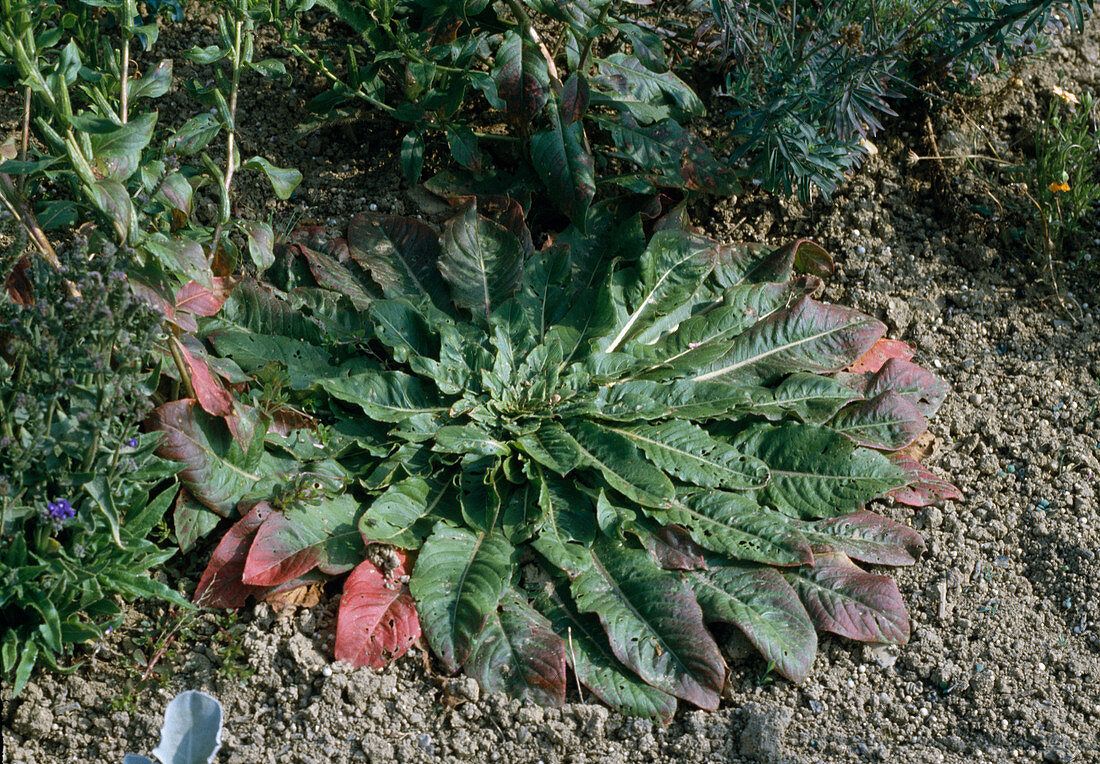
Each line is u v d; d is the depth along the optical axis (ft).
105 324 6.14
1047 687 6.63
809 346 7.18
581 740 6.42
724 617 6.57
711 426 7.02
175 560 6.62
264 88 7.59
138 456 6.39
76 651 6.42
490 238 7.26
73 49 6.40
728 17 7.13
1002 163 7.82
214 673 6.41
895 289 7.57
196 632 6.48
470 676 6.45
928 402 7.17
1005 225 7.76
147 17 7.61
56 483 6.34
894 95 7.23
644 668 6.49
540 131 7.23
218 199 7.34
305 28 7.72
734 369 7.14
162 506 6.44
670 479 6.86
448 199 7.46
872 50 7.27
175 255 6.43
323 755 6.31
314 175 7.48
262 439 6.68
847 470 6.88
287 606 6.53
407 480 6.72
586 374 6.95
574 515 6.73
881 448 7.02
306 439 6.77
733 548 6.68
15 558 6.24
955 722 6.56
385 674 6.44
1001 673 6.65
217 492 6.61
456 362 6.95
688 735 6.46
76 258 6.23
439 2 7.29
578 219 7.21
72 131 6.42
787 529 6.71
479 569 6.57
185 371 6.56
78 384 6.28
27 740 6.30
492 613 6.52
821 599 6.68
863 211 7.69
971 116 7.92
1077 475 7.16
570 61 7.47
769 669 6.53
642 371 7.06
